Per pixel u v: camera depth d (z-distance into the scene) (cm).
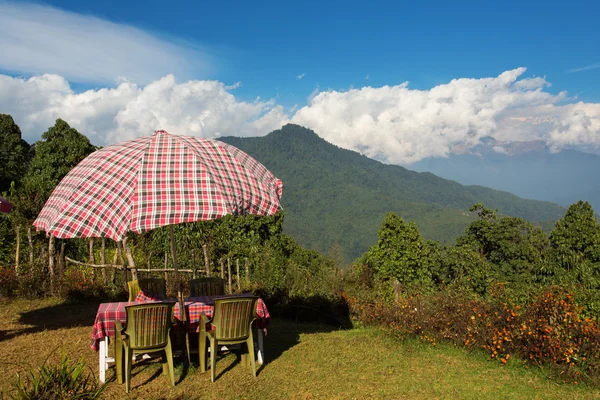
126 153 531
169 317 509
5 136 2733
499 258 2714
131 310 482
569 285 755
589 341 567
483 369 588
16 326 771
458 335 681
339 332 806
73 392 395
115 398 477
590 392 511
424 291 977
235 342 538
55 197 521
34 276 1011
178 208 477
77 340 685
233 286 1107
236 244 1460
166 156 525
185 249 1298
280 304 961
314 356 638
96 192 483
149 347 498
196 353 589
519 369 584
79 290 991
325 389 514
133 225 460
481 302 717
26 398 381
